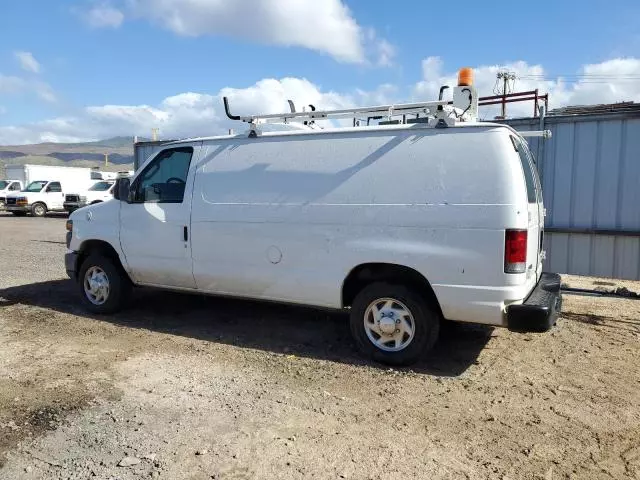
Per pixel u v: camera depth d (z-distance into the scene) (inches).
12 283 344.8
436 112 187.0
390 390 173.3
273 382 178.7
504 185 175.9
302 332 236.1
